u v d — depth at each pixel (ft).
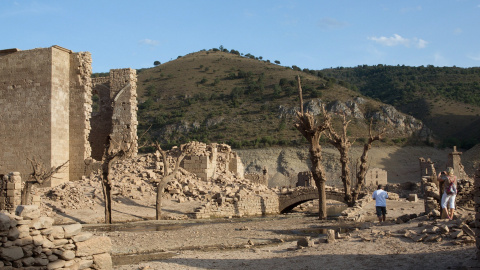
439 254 49.57
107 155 117.91
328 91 556.92
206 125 505.25
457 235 55.67
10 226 43.01
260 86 588.91
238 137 476.95
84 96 174.91
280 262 54.03
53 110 168.45
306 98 545.44
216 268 53.42
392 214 108.17
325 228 93.20
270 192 158.20
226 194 143.95
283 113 518.78
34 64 171.12
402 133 495.41
